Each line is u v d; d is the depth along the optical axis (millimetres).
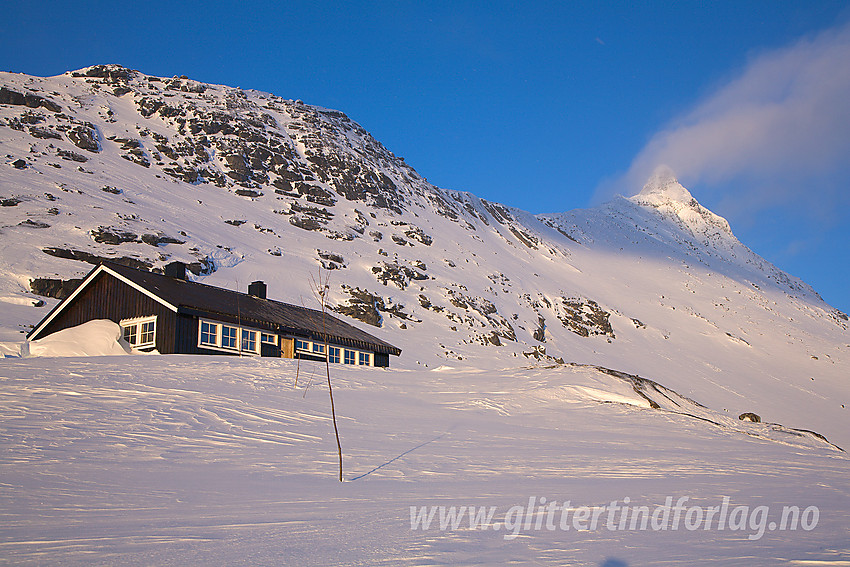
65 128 95000
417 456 12305
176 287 30719
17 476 8578
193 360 23641
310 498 8125
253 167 110750
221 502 7707
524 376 26766
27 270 50406
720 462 13797
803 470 13516
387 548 5434
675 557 5273
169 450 11258
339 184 117812
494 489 9148
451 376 27234
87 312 30297
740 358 100438
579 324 97250
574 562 5047
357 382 23266
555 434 16969
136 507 7246
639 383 26281
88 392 15836
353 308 67750
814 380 94812
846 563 5117
